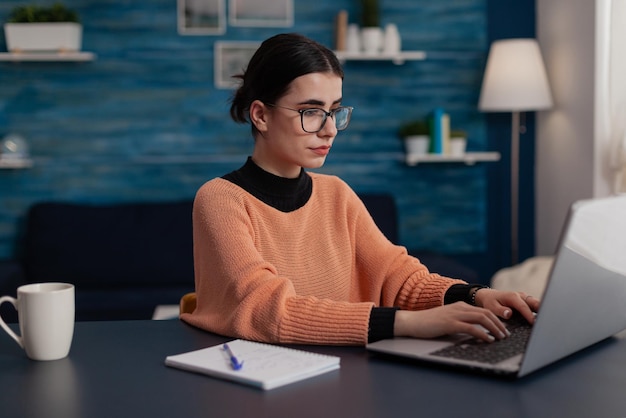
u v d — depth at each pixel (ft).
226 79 14.65
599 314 4.25
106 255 13.48
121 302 12.37
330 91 5.05
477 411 3.40
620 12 11.98
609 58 12.22
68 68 14.42
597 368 4.06
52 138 14.49
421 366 4.08
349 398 3.58
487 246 15.52
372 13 14.37
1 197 14.48
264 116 5.16
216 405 3.51
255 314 4.65
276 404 3.51
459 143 14.53
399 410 3.42
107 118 14.57
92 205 14.26
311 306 4.59
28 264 13.60
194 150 14.76
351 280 5.95
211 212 5.14
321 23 14.73
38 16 13.80
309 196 5.77
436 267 12.37
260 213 5.40
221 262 4.91
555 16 14.30
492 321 4.32
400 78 14.99
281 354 4.18
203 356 4.20
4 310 11.84
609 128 12.95
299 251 5.56
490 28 15.11
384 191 15.15
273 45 5.12
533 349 3.75
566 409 3.42
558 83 14.28
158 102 14.64
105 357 4.36
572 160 13.80
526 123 15.31
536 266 11.35
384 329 4.45
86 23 14.39
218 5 14.53
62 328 4.32
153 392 3.72
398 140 15.08
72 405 3.56
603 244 3.93
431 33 15.01
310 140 5.06
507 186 15.44
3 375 4.04
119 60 14.51
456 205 15.33
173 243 13.69
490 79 13.96
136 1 14.44
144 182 14.73
